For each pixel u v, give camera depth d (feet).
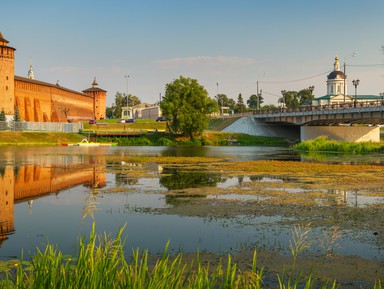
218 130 427.33
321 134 343.05
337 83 618.85
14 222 53.42
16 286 19.43
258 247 41.27
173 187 84.74
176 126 340.39
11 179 98.94
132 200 69.15
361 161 159.53
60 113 491.72
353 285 31.58
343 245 41.86
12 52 391.04
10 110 388.57
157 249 40.65
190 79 339.16
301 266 35.70
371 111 253.65
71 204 66.08
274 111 386.93
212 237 45.16
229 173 112.06
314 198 70.54
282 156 193.06
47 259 21.08
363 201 67.51
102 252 20.90
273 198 70.54
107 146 309.83
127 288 19.04
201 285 19.38
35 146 291.79
